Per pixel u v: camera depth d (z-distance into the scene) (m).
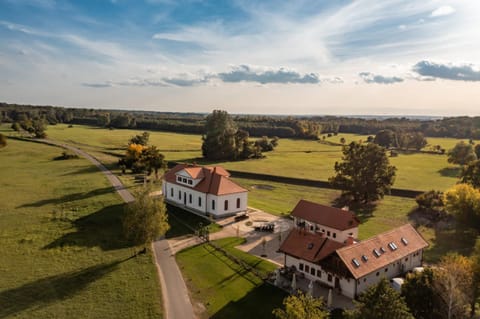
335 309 32.91
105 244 48.38
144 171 95.38
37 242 48.25
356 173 78.19
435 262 45.94
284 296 35.31
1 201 68.00
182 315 31.77
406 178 106.19
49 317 31.06
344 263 34.84
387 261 38.28
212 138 140.00
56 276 38.78
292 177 104.81
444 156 161.50
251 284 37.91
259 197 84.06
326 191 92.25
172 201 71.94
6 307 32.50
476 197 55.66
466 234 56.22
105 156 131.62
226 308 33.06
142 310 32.34
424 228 61.16
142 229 43.09
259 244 49.97
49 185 82.25
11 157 119.50
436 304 27.56
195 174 66.88
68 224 55.69
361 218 67.88
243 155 142.88
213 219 60.94
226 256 45.38
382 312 22.05
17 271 39.72
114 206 65.25
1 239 48.94
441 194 72.19
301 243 40.69
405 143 189.25
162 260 43.81
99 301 33.78
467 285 29.20
